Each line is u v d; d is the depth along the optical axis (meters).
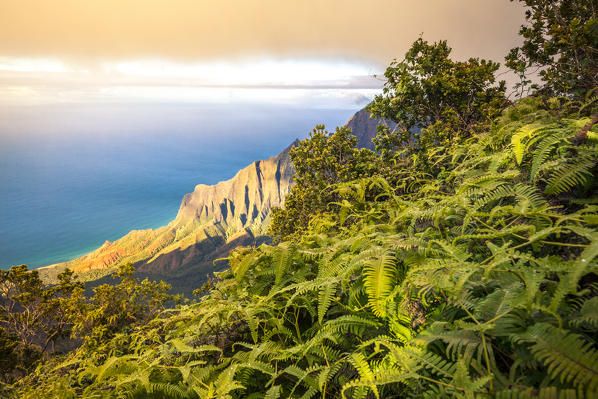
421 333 1.92
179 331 3.21
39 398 2.63
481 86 10.05
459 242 2.80
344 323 2.44
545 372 1.40
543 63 8.61
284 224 16.77
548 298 1.71
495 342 1.67
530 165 3.27
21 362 24.48
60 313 30.05
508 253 1.95
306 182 14.77
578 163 2.57
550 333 1.41
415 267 2.20
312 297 3.03
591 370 1.20
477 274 2.09
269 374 2.45
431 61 10.92
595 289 1.76
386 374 1.77
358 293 2.66
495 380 1.48
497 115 7.87
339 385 2.24
